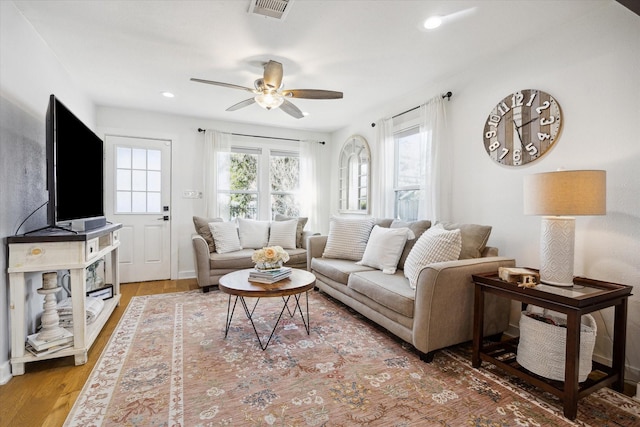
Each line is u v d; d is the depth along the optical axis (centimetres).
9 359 183
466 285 206
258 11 201
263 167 486
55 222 193
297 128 501
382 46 244
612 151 191
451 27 218
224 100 370
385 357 207
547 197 173
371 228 340
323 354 210
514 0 189
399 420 146
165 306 309
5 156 184
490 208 265
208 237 391
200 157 443
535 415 151
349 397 163
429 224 288
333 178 520
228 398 161
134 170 409
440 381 179
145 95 353
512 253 248
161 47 247
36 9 199
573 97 210
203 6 196
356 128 455
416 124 346
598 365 183
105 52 255
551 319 188
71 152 226
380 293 230
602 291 163
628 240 185
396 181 385
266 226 433
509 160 249
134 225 411
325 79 308
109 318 275
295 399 161
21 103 204
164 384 173
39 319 224
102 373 184
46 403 156
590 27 201
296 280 239
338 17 207
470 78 282
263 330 250
